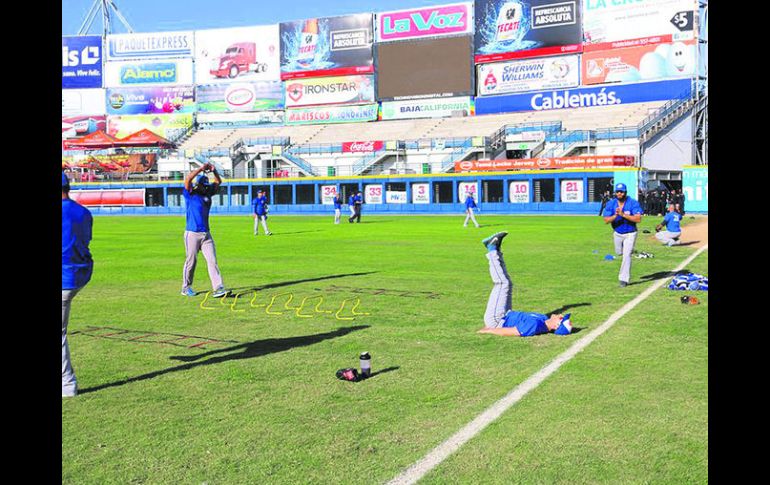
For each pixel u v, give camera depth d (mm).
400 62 71938
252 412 5988
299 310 11195
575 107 64250
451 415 5820
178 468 4832
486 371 7180
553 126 60438
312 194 66250
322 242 26391
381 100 73125
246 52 78562
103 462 4930
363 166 65375
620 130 56062
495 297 9352
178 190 69875
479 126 66188
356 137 70812
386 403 6184
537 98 65875
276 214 64250
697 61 59438
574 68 64688
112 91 82250
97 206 72062
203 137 78750
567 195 53188
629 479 4551
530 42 66188
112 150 77312
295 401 6281
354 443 5242
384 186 61750
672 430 5367
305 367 7488
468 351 8109
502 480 4555
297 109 76938
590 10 63594
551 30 65188
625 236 13164
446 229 34375
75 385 6480
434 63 70375
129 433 5492
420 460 4898
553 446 5105
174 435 5453
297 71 76500
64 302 6289
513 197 55969
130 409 6082
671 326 9258
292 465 4859
